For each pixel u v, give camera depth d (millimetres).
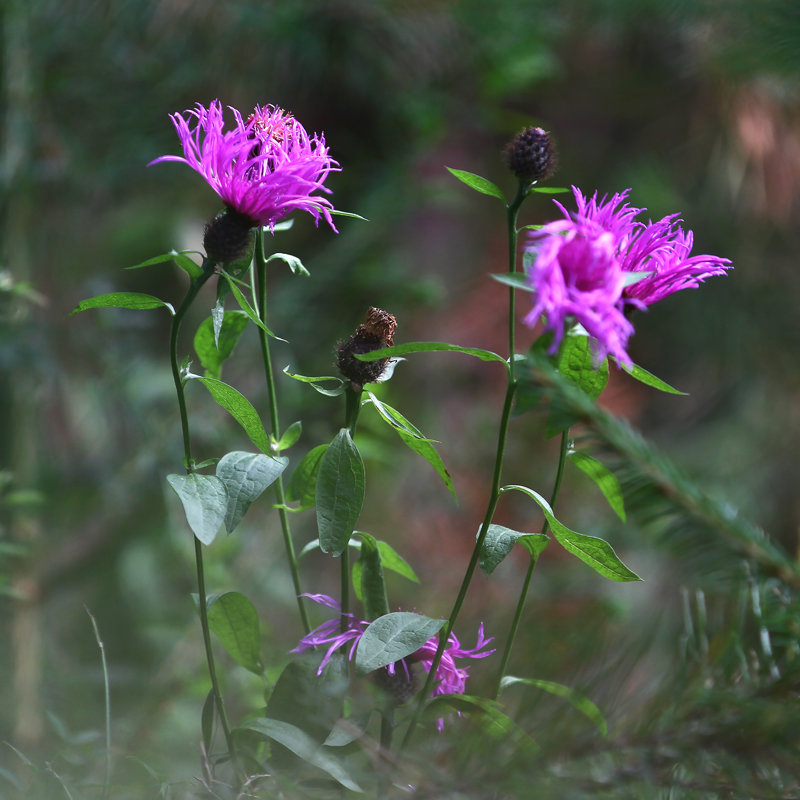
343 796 1657
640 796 1560
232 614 1701
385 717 1661
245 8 2604
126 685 2008
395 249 3121
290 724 1658
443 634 1661
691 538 1567
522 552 2936
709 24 2424
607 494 1668
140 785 1675
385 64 2832
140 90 2549
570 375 1644
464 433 3209
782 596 1581
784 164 3266
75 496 2531
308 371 2674
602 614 1591
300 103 2900
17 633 2012
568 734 1569
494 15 2711
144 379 2566
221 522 1653
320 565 2744
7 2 2215
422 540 2900
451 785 1573
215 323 1670
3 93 2232
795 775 1550
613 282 1604
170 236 2777
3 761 1787
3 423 2207
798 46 1948
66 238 2635
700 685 1570
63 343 2406
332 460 1671
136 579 2445
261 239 1692
